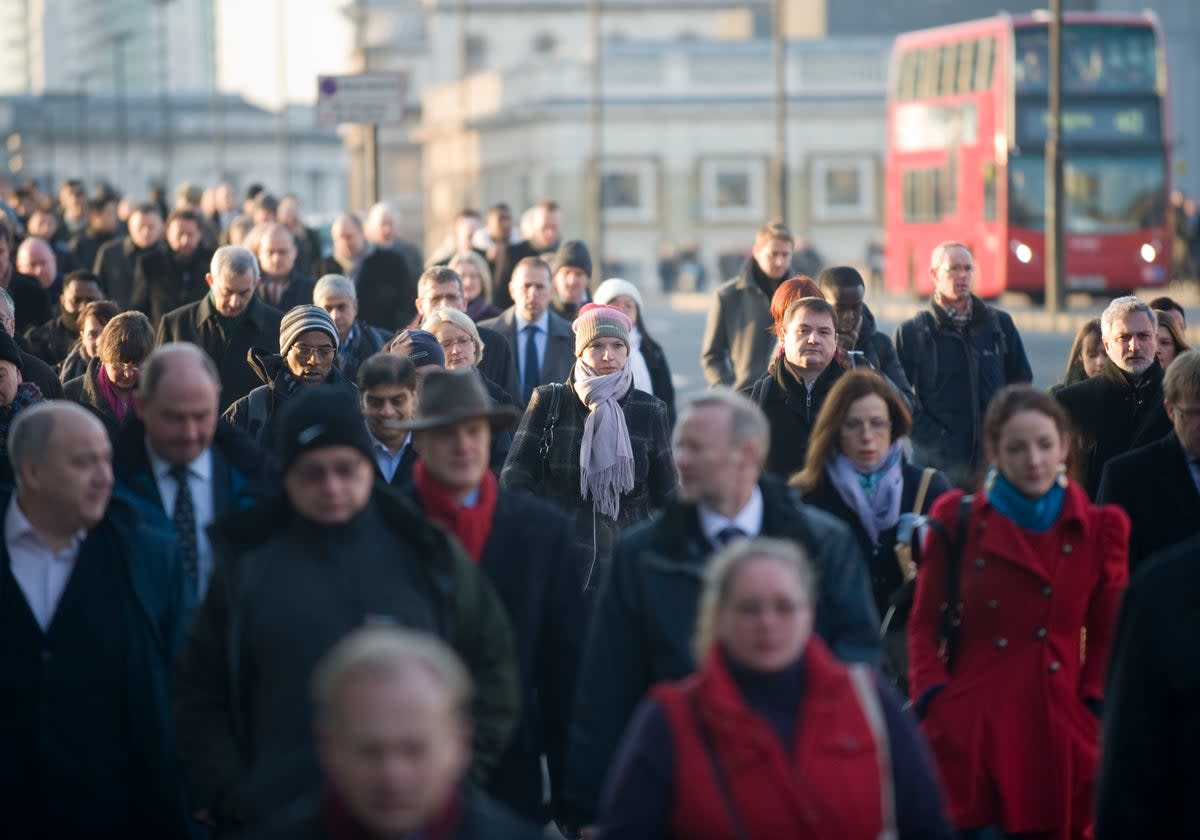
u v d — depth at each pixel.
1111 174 122.75
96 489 20.03
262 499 19.45
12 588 20.22
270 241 48.81
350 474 18.66
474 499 21.02
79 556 20.38
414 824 13.07
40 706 19.95
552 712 21.12
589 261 49.19
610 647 19.08
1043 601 21.12
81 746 19.98
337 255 60.53
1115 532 21.38
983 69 124.69
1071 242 122.31
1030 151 121.69
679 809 15.55
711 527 19.27
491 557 20.80
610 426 28.53
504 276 60.44
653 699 15.85
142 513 21.61
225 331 38.75
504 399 34.69
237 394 38.50
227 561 18.95
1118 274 122.56
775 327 35.44
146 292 51.50
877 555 23.39
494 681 19.12
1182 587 17.34
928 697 21.30
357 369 39.69
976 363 38.38
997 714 21.06
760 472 19.91
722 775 15.55
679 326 140.25
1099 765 17.77
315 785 17.84
